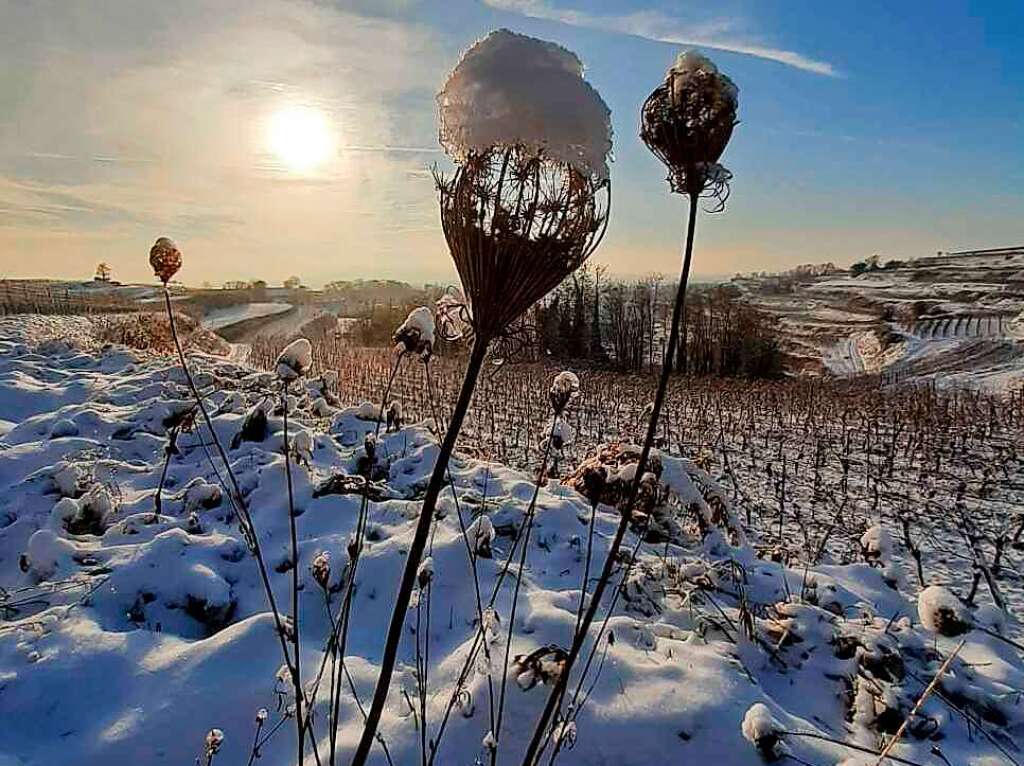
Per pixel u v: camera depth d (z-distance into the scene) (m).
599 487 1.54
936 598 1.53
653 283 30.86
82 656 2.52
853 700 2.73
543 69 0.94
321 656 2.59
